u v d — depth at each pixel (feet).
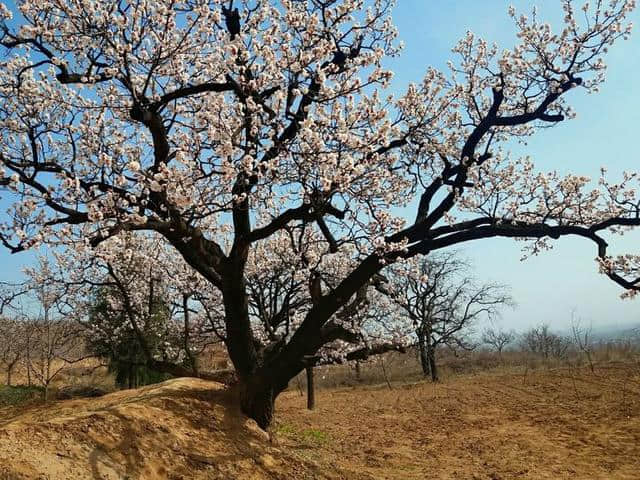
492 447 39.96
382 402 70.64
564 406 56.49
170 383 30.30
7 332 58.90
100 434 20.52
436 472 32.17
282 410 59.67
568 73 29.60
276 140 24.23
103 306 50.75
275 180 23.24
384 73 23.12
